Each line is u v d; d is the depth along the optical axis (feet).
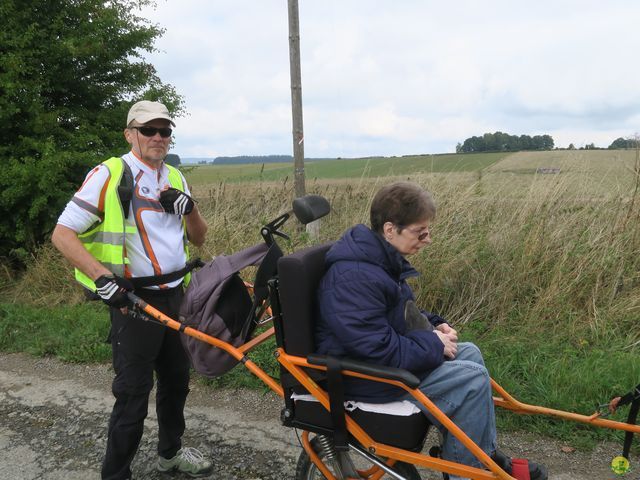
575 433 10.36
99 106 27.09
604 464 9.63
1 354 15.99
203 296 7.67
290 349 7.13
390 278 6.95
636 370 11.57
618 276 14.83
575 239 15.94
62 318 17.61
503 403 8.16
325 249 7.63
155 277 8.57
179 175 9.33
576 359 12.59
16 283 21.81
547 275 15.29
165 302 8.80
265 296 7.61
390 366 6.59
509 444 10.33
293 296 6.93
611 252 15.33
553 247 15.85
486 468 6.70
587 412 10.67
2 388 13.66
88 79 26.23
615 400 7.59
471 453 6.65
